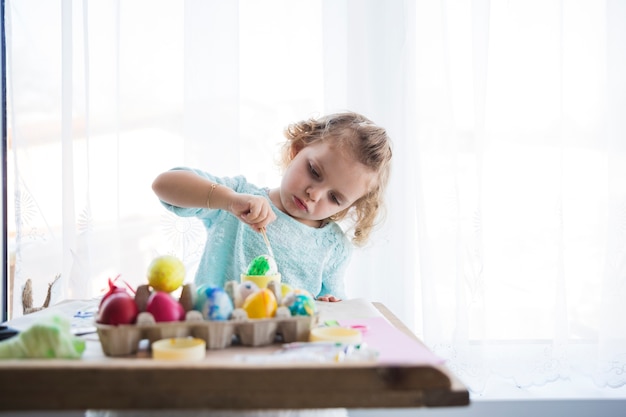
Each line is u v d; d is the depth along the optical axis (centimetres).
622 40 109
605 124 112
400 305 113
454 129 109
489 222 112
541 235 111
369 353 53
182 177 94
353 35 111
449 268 110
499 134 111
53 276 111
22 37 110
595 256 113
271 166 114
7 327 63
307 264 108
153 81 110
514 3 110
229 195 91
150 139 110
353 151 101
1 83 113
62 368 46
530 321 111
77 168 109
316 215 105
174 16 111
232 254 106
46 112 110
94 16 110
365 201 111
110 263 111
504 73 111
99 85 110
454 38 113
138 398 46
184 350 51
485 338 108
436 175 111
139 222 110
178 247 110
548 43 110
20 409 46
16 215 109
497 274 112
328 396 47
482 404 111
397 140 113
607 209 110
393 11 113
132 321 56
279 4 114
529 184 111
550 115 110
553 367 110
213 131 110
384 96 114
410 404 47
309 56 114
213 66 109
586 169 113
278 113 114
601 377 109
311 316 61
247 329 58
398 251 113
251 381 46
